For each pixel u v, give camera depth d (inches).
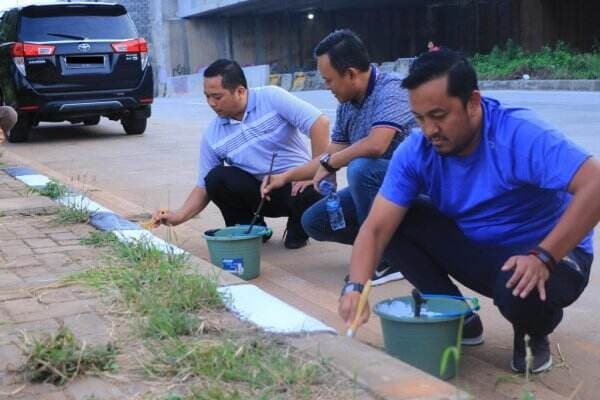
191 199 181.9
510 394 104.8
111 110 417.1
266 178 168.4
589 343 123.5
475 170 104.5
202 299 119.0
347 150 150.4
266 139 177.5
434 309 109.7
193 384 90.6
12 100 404.5
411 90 97.5
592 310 138.6
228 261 157.9
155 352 99.4
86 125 502.9
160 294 121.7
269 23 1350.9
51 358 95.3
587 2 1080.2
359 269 105.1
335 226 155.6
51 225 182.1
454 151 101.4
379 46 1350.9
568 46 994.1
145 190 269.9
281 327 107.2
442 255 117.3
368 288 99.4
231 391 87.3
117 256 148.2
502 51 1008.9
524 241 108.9
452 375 107.3
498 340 125.8
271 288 155.9
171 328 106.5
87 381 93.2
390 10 1325.0
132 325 110.8
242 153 178.2
